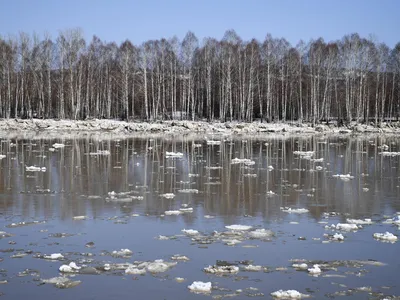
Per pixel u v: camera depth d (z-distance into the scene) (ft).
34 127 164.25
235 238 34.60
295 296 24.43
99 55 213.25
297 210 43.73
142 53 209.05
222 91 198.70
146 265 28.78
